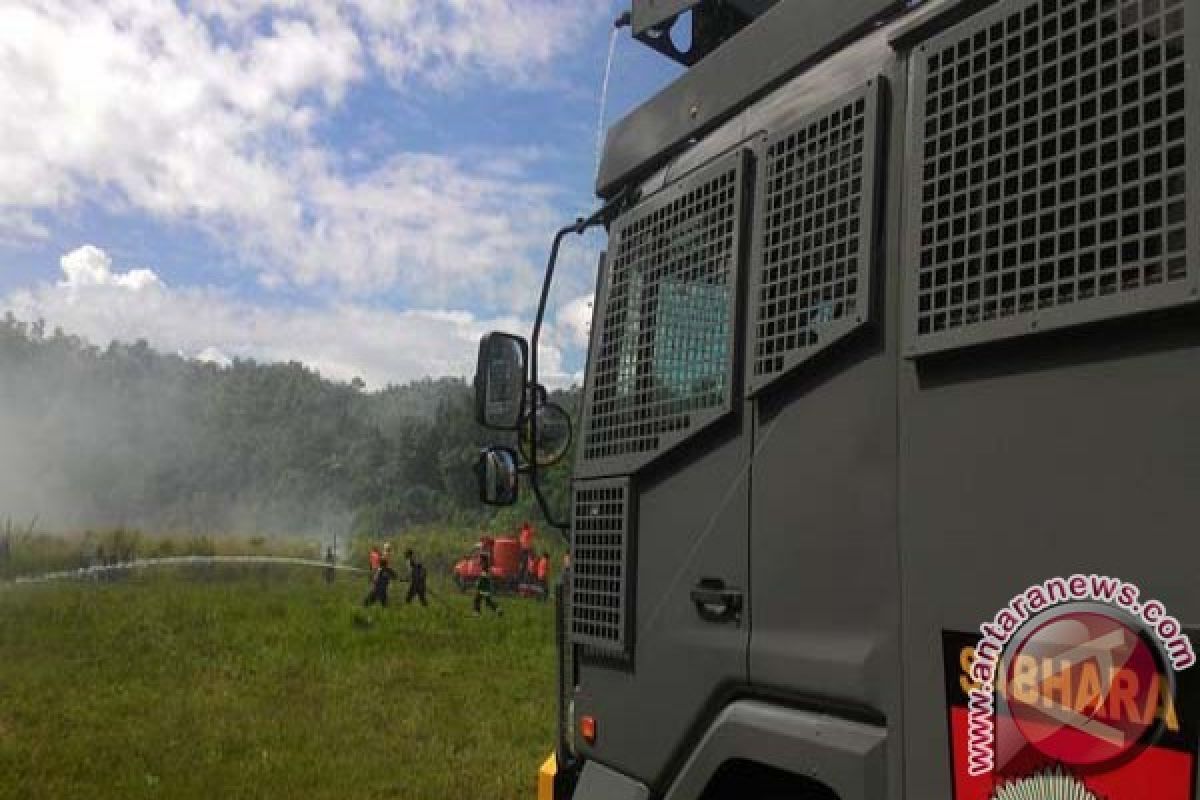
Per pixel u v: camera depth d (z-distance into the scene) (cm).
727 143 288
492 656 1391
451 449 7781
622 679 298
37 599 1823
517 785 725
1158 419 167
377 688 1112
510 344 347
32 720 902
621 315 316
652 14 348
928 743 202
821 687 228
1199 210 161
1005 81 200
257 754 799
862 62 243
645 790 288
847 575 225
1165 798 161
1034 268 189
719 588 262
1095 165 180
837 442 231
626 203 334
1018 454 189
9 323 10338
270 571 2745
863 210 230
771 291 256
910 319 213
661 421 288
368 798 689
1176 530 162
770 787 261
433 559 3491
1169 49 170
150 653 1298
